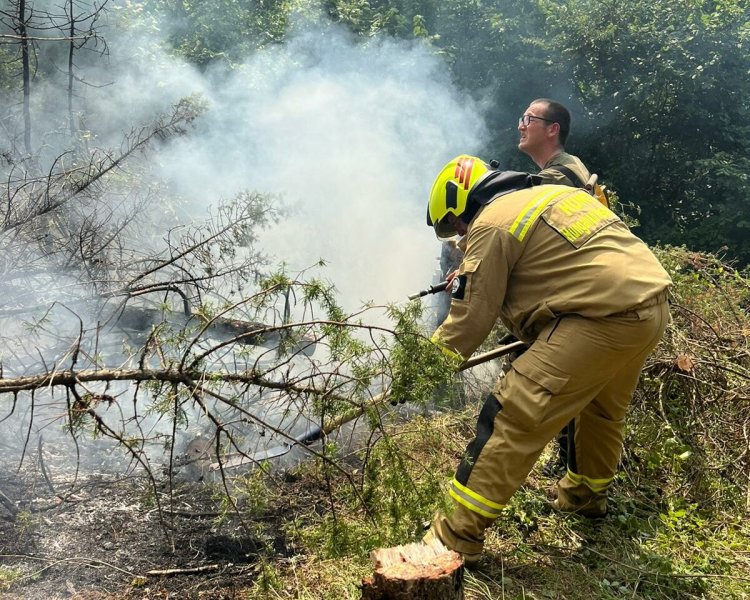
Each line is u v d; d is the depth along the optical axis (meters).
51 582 2.47
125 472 3.14
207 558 2.68
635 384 2.90
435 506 2.51
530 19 8.65
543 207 2.63
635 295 2.49
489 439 2.62
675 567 2.76
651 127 8.48
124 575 2.54
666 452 3.30
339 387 2.33
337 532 2.43
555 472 3.44
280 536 2.80
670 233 7.98
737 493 3.27
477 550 2.67
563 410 2.60
